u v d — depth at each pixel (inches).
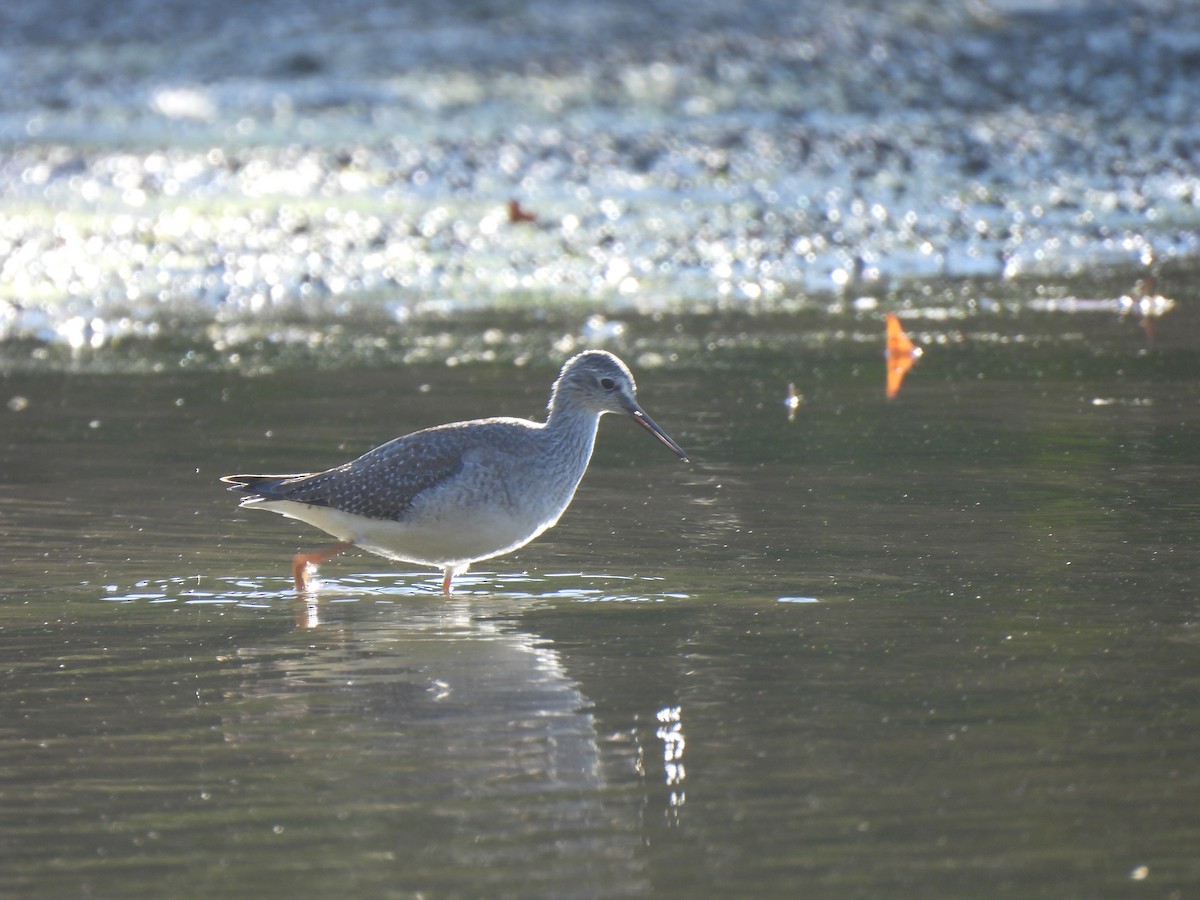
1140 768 331.0
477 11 2100.1
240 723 364.8
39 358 840.9
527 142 1549.0
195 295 1010.7
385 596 464.4
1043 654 396.8
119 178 1440.7
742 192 1306.6
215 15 2145.7
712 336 869.2
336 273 1067.3
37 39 2080.5
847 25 1943.9
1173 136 1466.5
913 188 1302.9
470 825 312.2
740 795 323.0
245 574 487.5
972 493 554.3
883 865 294.0
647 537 514.0
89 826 314.0
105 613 446.0
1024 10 1988.2
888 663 393.7
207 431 672.4
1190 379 729.6
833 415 682.8
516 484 467.8
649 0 2098.9
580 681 387.5
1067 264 1051.9
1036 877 289.3
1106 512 525.0
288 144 1587.1
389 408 711.1
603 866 295.6
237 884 291.0
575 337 874.8
